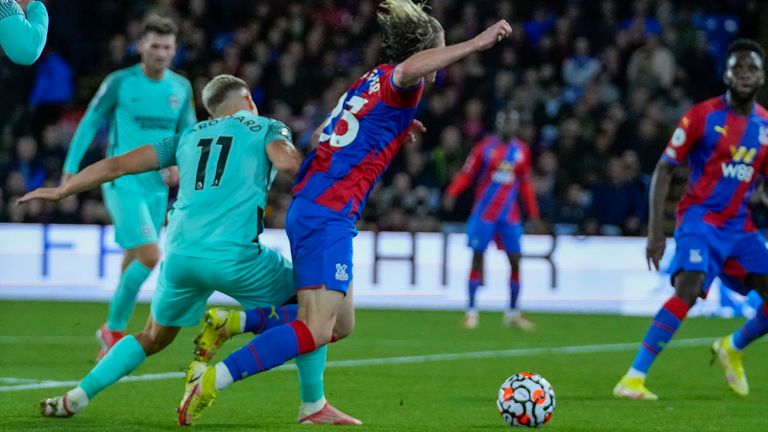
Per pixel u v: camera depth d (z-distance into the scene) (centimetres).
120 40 6888
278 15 7412
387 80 2047
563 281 6081
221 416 2342
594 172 6469
